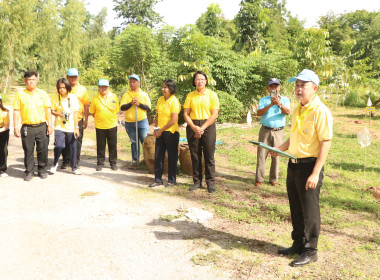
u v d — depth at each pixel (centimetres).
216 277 316
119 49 1656
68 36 4197
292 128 335
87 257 355
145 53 1598
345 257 355
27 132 607
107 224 441
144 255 360
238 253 362
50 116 634
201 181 596
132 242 390
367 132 718
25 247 376
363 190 608
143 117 740
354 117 1722
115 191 574
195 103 559
